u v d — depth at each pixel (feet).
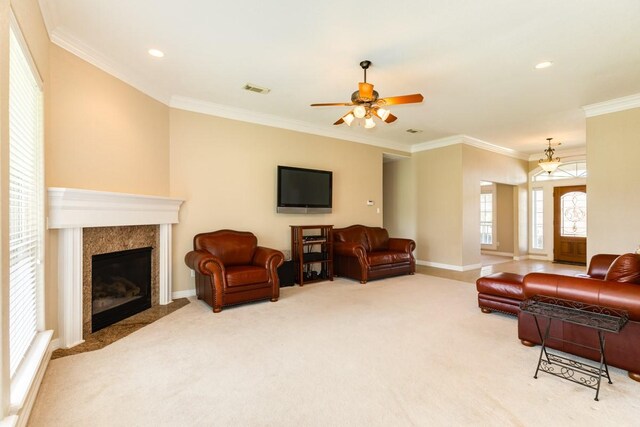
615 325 6.25
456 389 6.50
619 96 13.43
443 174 21.39
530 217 26.73
